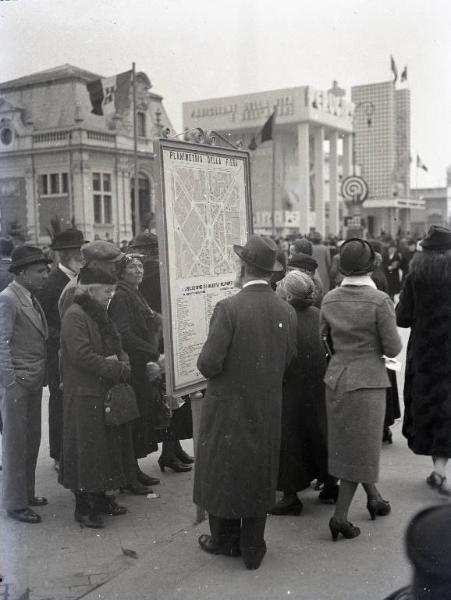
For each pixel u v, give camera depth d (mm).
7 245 5082
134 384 4270
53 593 2936
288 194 42938
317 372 3865
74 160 23625
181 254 3615
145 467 4867
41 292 4535
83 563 3260
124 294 4223
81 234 4770
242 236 4168
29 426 3924
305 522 3783
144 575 3105
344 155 44188
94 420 3613
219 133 4066
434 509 1416
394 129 45562
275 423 3129
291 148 42938
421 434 4176
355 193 17656
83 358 3549
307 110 37375
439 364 4102
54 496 4203
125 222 27016
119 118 25641
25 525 3729
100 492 3764
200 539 3451
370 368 3402
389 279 15781
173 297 3562
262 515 3125
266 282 3209
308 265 4676
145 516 3912
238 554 3318
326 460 3920
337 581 3010
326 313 3547
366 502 4035
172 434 4609
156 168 3414
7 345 3682
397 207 46156
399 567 3135
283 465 3805
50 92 22359
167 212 3494
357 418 3379
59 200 23875
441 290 4062
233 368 3049
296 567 3174
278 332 3135
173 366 3584
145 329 4285
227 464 3068
